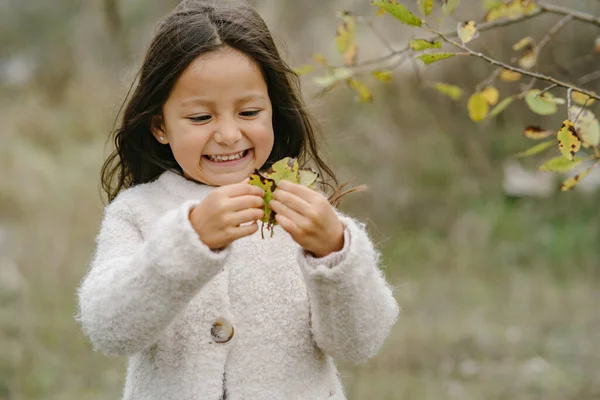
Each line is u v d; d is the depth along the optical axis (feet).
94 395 12.70
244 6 5.88
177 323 5.45
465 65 22.08
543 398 12.75
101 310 5.03
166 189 5.96
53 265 17.22
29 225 19.42
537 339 15.16
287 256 5.71
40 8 32.65
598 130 6.55
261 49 5.68
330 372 5.77
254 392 5.41
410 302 17.61
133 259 4.99
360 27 23.21
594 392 12.88
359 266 4.89
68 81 28.50
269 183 4.91
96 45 29.45
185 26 5.55
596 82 20.26
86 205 20.18
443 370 13.80
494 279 19.02
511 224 21.18
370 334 5.18
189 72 5.49
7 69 30.94
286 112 6.34
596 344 14.90
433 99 22.72
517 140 22.44
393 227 21.52
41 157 22.88
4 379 13.06
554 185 21.80
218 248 4.84
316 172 5.10
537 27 20.90
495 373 13.73
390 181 22.03
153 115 5.95
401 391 12.95
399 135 22.50
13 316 15.19
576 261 19.71
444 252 20.45
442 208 21.90
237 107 5.56
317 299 5.01
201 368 5.36
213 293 5.49
